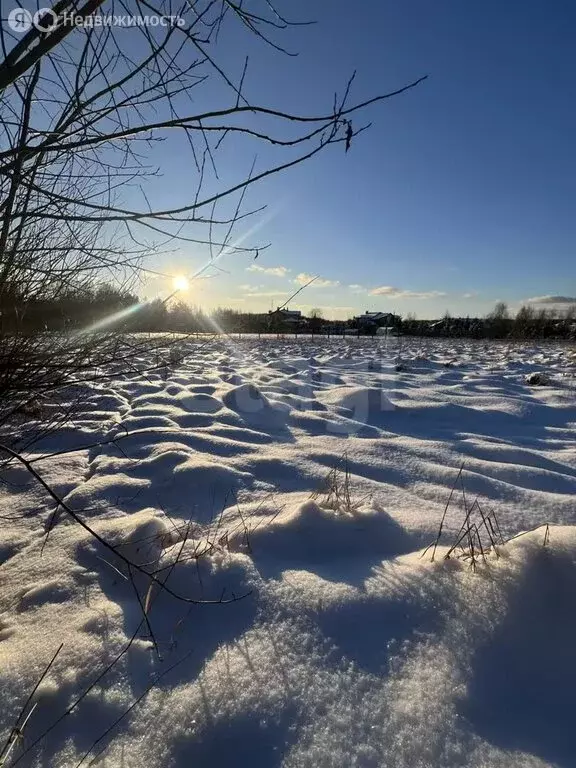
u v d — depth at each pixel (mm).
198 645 1500
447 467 3326
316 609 1621
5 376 1693
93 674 1368
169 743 1164
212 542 2125
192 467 3084
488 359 12648
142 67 1130
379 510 2408
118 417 4645
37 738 1190
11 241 1688
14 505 2721
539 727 1222
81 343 1956
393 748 1141
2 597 1828
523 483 3195
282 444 3943
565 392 6676
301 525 2207
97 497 2766
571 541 1779
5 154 1024
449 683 1317
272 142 1118
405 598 1650
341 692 1291
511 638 1470
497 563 1765
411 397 6078
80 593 1806
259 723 1204
